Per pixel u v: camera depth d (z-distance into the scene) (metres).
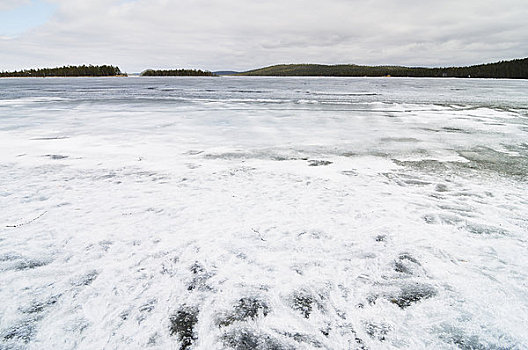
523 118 13.86
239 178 6.04
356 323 2.49
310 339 2.34
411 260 3.34
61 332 2.35
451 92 33.00
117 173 6.23
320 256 3.43
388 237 3.82
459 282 2.97
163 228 3.98
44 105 18.67
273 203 4.83
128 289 2.85
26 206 4.59
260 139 9.64
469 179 6.04
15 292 2.78
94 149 8.20
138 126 11.59
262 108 17.41
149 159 7.33
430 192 5.36
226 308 2.64
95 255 3.37
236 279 3.03
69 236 3.75
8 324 2.41
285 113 15.34
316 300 2.75
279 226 4.08
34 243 3.58
